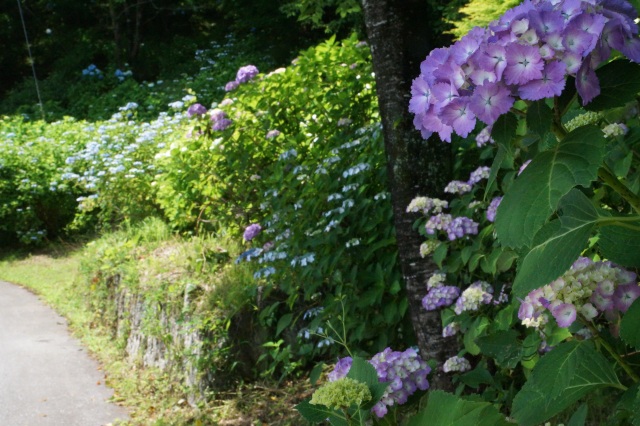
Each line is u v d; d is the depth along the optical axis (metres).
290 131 7.85
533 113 1.64
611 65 1.64
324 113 7.43
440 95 1.76
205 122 8.20
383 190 5.90
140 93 20.52
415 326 4.45
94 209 13.93
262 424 5.48
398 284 5.36
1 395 6.57
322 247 6.00
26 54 27.14
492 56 1.64
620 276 2.04
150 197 10.66
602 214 1.70
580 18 1.60
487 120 1.65
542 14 1.61
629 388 1.94
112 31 25.86
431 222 4.16
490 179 1.80
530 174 1.58
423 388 2.50
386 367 2.47
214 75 20.88
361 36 14.91
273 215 6.45
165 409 6.14
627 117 2.73
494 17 8.05
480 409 1.94
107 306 8.65
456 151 4.71
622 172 2.62
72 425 5.88
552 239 1.70
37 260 13.12
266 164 7.86
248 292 6.32
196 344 6.26
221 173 8.04
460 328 4.01
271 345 5.96
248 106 7.96
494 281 4.05
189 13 26.75
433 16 9.23
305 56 7.70
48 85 23.22
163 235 9.09
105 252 9.21
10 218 14.02
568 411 3.70
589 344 1.94
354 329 5.62
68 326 8.98
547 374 1.93
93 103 21.00
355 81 7.19
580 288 2.03
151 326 6.89
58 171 14.16
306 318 6.23
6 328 8.94
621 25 1.63
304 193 6.18
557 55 1.60
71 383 6.86
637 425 1.70
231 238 7.91
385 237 5.62
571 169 1.54
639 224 1.69
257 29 22.12
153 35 26.16
